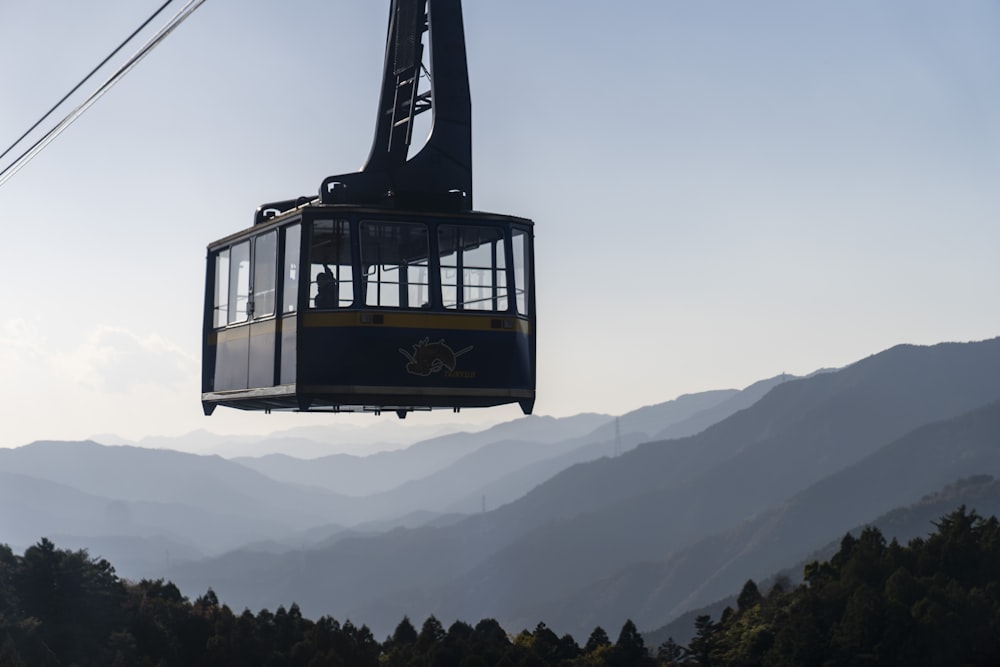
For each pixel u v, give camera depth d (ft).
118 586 569.64
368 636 644.27
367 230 74.69
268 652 581.94
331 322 74.43
